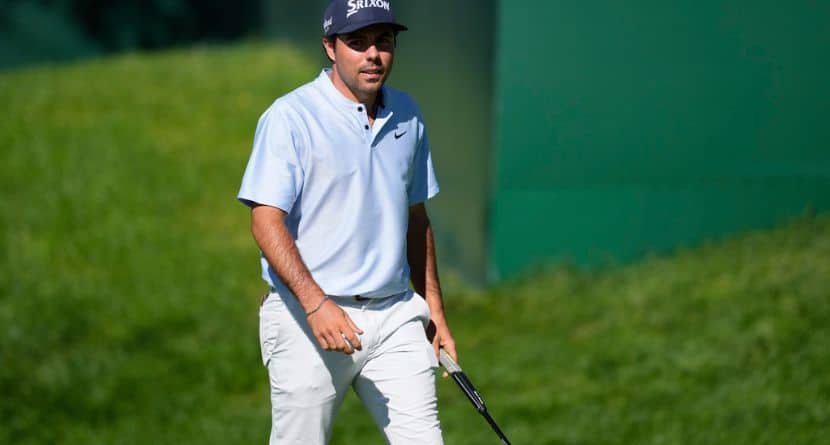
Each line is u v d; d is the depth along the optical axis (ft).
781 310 84.79
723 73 101.45
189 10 303.07
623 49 99.86
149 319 101.76
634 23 99.76
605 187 101.19
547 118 99.55
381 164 43.37
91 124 165.68
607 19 99.19
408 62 130.21
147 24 296.51
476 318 95.50
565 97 99.55
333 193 42.60
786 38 101.76
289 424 44.34
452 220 111.55
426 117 121.49
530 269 101.30
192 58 222.28
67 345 97.09
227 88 189.57
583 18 98.68
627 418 71.15
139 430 79.00
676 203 102.27
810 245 97.40
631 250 102.27
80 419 82.74
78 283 109.81
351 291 43.04
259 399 85.46
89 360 92.48
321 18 185.57
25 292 106.93
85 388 87.40
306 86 43.29
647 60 100.27
